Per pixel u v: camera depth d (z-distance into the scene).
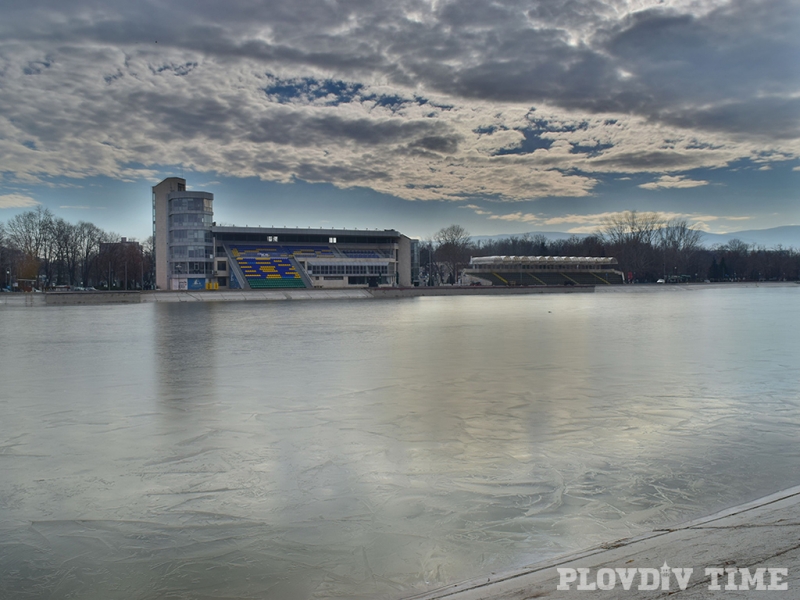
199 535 9.62
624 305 72.81
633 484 11.40
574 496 10.87
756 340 33.66
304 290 97.38
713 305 70.56
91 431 15.33
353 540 9.35
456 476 12.01
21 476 12.19
